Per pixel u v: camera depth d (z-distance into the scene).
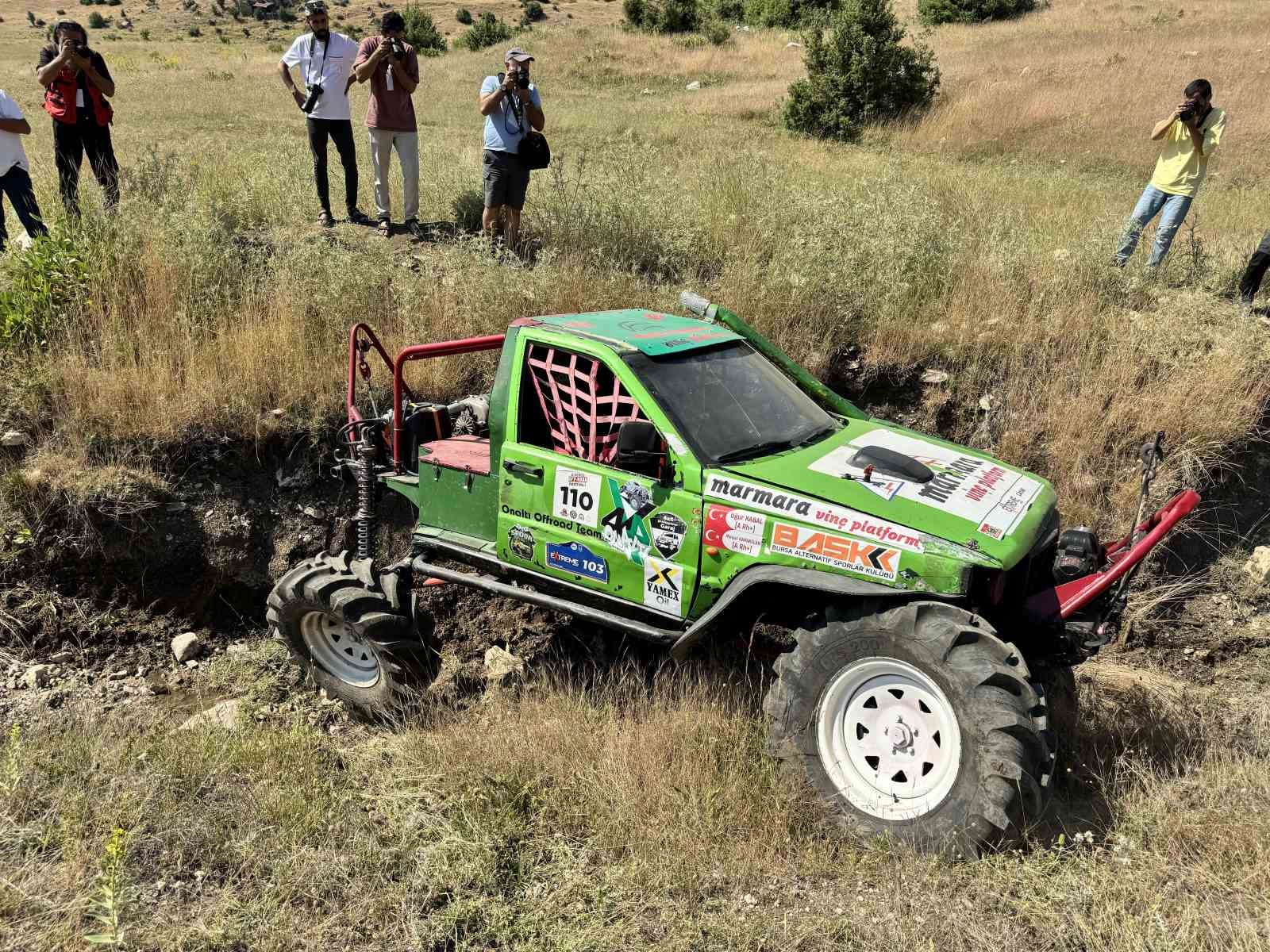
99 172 8.85
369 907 3.64
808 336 7.42
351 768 4.63
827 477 4.27
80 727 4.90
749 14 38.75
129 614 6.05
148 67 33.88
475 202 10.07
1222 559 6.07
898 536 3.95
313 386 6.79
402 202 9.97
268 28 86.50
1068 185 13.05
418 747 4.63
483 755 4.48
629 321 5.13
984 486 4.36
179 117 18.11
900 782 3.97
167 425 6.32
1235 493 6.27
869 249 8.07
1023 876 3.67
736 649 5.16
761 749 4.42
